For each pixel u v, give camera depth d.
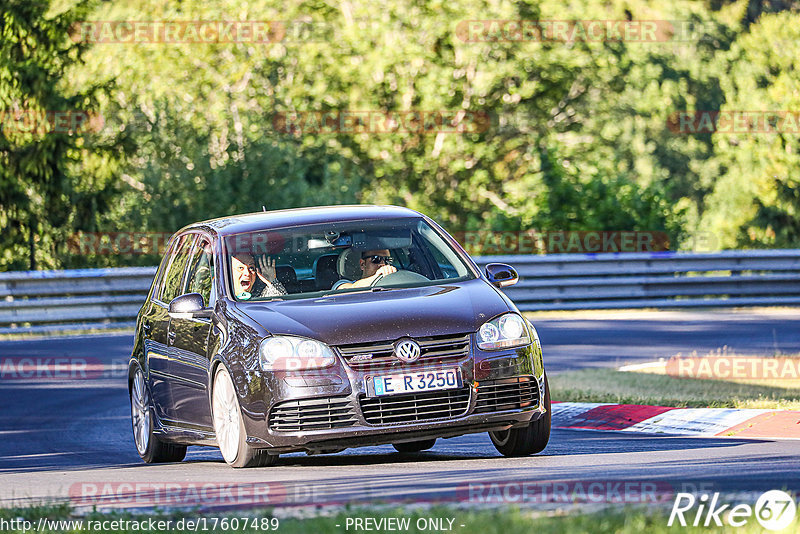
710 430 36.34
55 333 78.06
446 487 25.09
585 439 35.66
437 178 138.25
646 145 171.50
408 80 135.50
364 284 31.42
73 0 100.06
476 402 28.25
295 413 27.84
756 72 134.38
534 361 29.33
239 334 29.30
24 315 76.75
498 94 138.00
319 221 33.28
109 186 103.50
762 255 90.44
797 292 90.00
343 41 134.75
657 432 37.19
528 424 29.77
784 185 126.94
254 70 131.88
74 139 100.75
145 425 35.88
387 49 132.75
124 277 81.25
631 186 103.56
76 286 79.62
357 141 134.25
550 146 106.56
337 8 140.88
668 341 65.31
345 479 27.14
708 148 179.50
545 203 103.00
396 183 136.50
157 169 102.62
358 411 27.70
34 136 98.31
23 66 98.00
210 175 104.19
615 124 155.00
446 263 32.34
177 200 102.81
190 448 40.41
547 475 26.50
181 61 129.38
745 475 25.81
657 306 87.81
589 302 87.50
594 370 52.88
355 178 116.06
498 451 31.84
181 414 33.00
